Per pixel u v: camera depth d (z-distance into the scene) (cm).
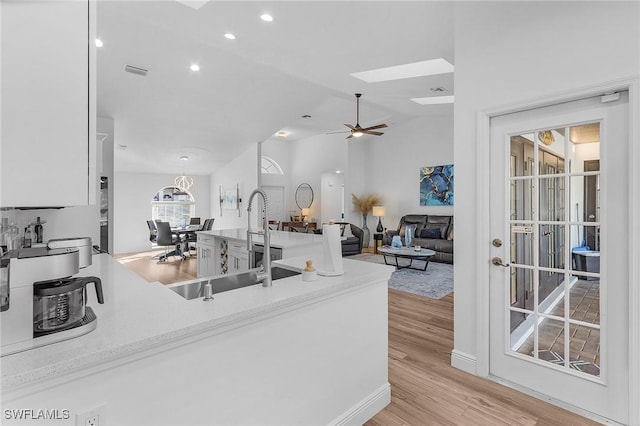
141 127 559
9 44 86
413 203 828
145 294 151
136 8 265
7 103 85
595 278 187
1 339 88
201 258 505
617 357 177
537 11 199
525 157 213
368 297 191
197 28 292
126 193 858
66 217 318
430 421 185
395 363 251
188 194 969
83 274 204
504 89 214
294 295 146
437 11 255
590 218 188
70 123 95
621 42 169
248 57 349
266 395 142
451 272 579
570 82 186
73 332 100
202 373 121
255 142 702
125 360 102
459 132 241
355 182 907
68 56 94
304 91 480
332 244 183
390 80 431
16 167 87
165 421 112
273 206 1029
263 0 247
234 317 124
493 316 229
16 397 84
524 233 215
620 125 174
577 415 188
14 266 90
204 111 525
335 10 257
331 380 170
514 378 219
